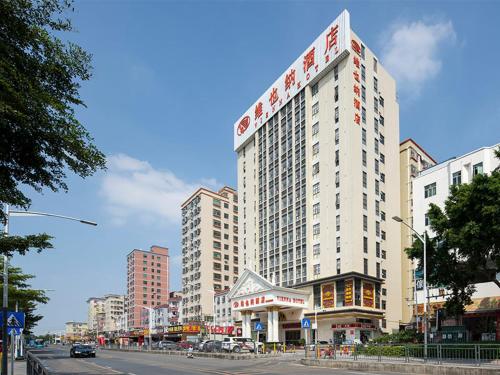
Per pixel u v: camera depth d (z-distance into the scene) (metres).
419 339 34.03
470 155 43.69
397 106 65.62
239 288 61.59
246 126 77.81
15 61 8.16
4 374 15.88
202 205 105.44
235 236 111.25
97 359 39.91
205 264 102.75
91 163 9.62
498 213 23.33
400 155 67.44
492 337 33.28
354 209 52.44
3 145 8.48
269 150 70.31
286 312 58.94
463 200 25.19
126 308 157.50
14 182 9.56
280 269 63.69
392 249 58.16
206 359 39.19
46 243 13.84
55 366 30.16
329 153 56.97
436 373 20.89
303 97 62.81
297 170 62.41
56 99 8.67
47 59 8.70
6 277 18.89
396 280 57.66
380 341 35.97
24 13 8.18
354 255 51.34
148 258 153.38
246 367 27.98
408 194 65.00
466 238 24.80
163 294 153.88
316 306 55.25
